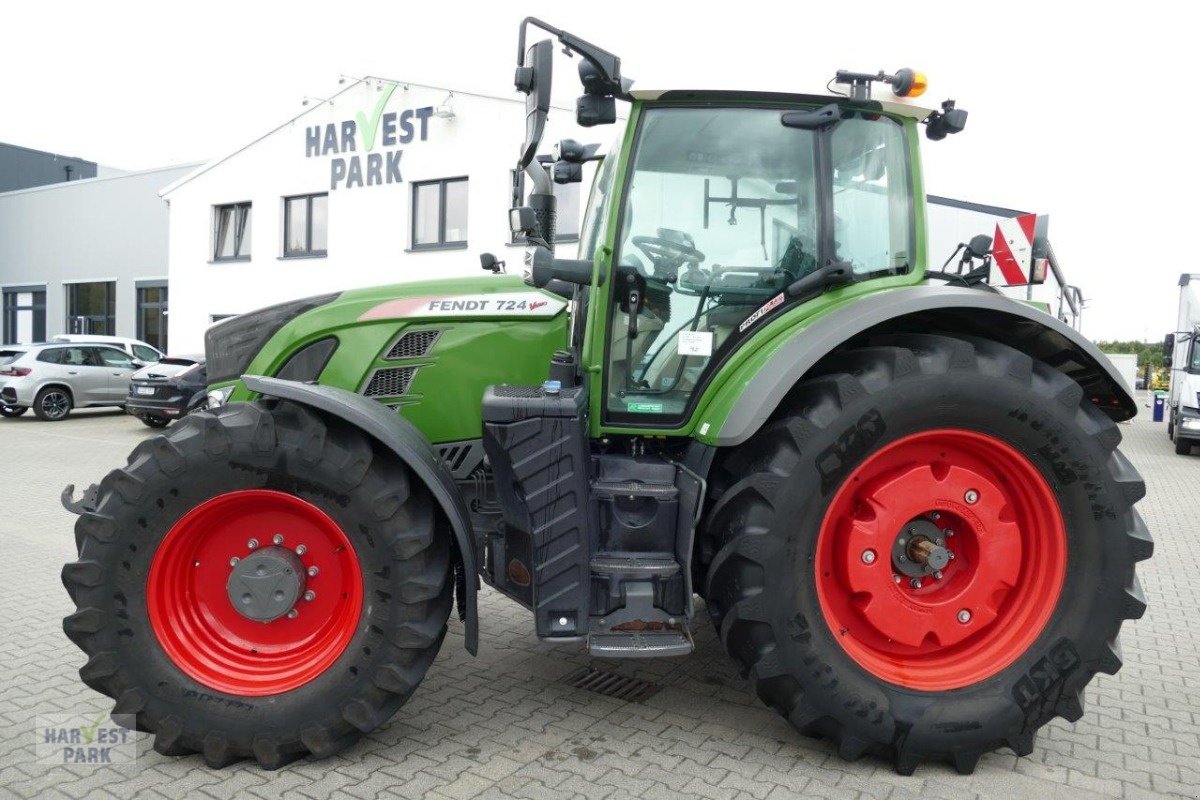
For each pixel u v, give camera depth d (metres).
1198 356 12.84
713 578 2.84
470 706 3.32
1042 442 2.81
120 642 2.74
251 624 2.92
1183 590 5.27
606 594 2.89
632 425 3.18
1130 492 2.85
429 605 2.81
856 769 2.85
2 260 26.62
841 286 3.18
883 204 3.26
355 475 2.75
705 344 3.18
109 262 24.06
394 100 15.82
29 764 2.81
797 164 3.17
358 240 16.61
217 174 18.59
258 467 2.75
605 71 2.92
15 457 10.46
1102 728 3.23
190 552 2.88
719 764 2.86
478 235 15.04
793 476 2.72
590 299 3.19
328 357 3.58
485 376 3.54
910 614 2.87
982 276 3.32
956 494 2.87
